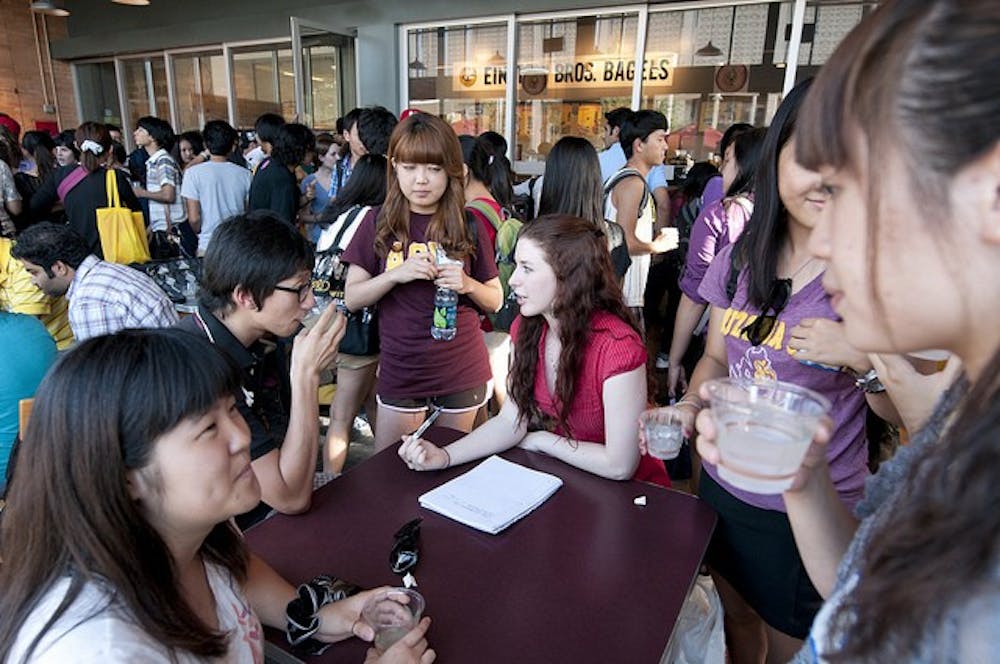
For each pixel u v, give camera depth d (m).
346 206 2.57
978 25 0.32
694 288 2.29
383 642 0.86
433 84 6.26
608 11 5.20
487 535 1.14
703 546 1.12
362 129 2.97
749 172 2.13
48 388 0.65
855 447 1.20
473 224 2.10
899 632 0.37
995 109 0.31
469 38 5.92
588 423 1.46
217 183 4.15
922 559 0.35
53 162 5.65
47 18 9.93
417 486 1.32
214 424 0.71
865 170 0.37
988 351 0.37
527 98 5.80
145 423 0.65
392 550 1.07
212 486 0.71
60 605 0.62
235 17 7.56
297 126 3.82
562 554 1.09
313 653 0.90
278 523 1.18
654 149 3.08
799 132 0.42
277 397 1.66
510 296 2.58
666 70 5.13
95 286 2.16
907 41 0.34
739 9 4.73
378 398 2.16
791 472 0.65
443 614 0.93
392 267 2.00
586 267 1.36
